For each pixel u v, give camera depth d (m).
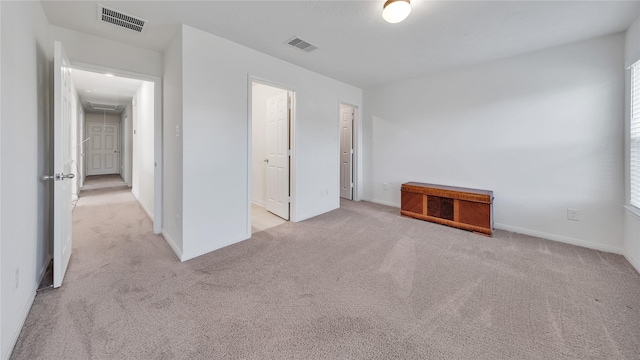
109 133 8.33
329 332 1.43
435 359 1.24
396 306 1.67
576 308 1.63
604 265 2.23
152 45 2.67
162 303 1.67
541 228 2.95
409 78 4.05
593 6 2.00
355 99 4.64
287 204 3.65
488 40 2.62
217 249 2.60
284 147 3.67
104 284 1.90
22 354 1.24
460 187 3.54
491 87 3.25
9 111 1.30
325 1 1.96
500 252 2.53
